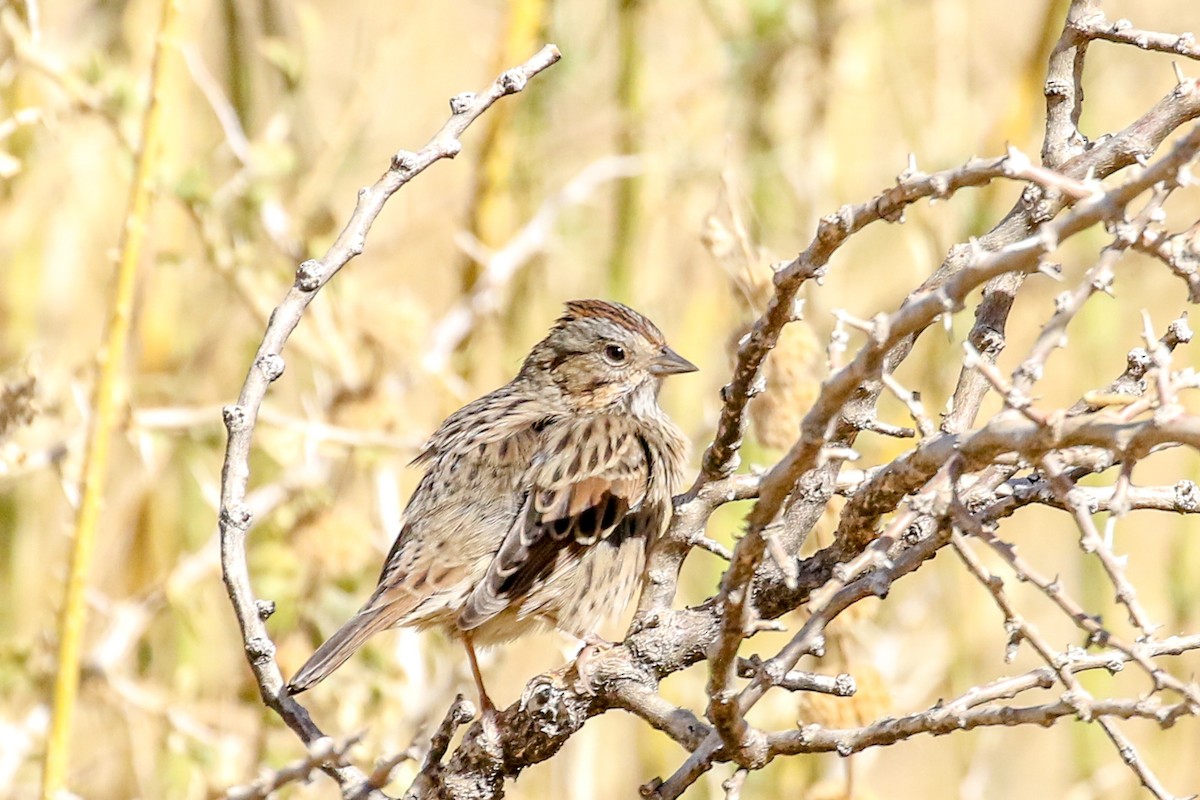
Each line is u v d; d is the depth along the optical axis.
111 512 11.74
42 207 12.02
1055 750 12.52
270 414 10.24
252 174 10.65
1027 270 5.04
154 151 8.00
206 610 11.65
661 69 13.77
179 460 11.95
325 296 11.18
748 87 12.88
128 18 12.57
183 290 12.51
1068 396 12.48
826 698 8.25
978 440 4.79
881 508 5.79
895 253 12.66
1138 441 4.37
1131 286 12.75
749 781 11.72
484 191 12.36
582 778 11.41
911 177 4.93
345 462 11.84
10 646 10.35
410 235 13.27
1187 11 13.15
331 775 6.68
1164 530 12.70
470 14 13.68
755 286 8.38
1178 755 12.16
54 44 12.14
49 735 7.74
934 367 12.09
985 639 12.20
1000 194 12.77
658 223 12.92
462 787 6.55
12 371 9.71
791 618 8.77
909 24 13.25
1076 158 6.31
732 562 5.09
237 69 12.58
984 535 4.80
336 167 11.88
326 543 10.54
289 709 6.62
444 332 11.58
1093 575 12.42
